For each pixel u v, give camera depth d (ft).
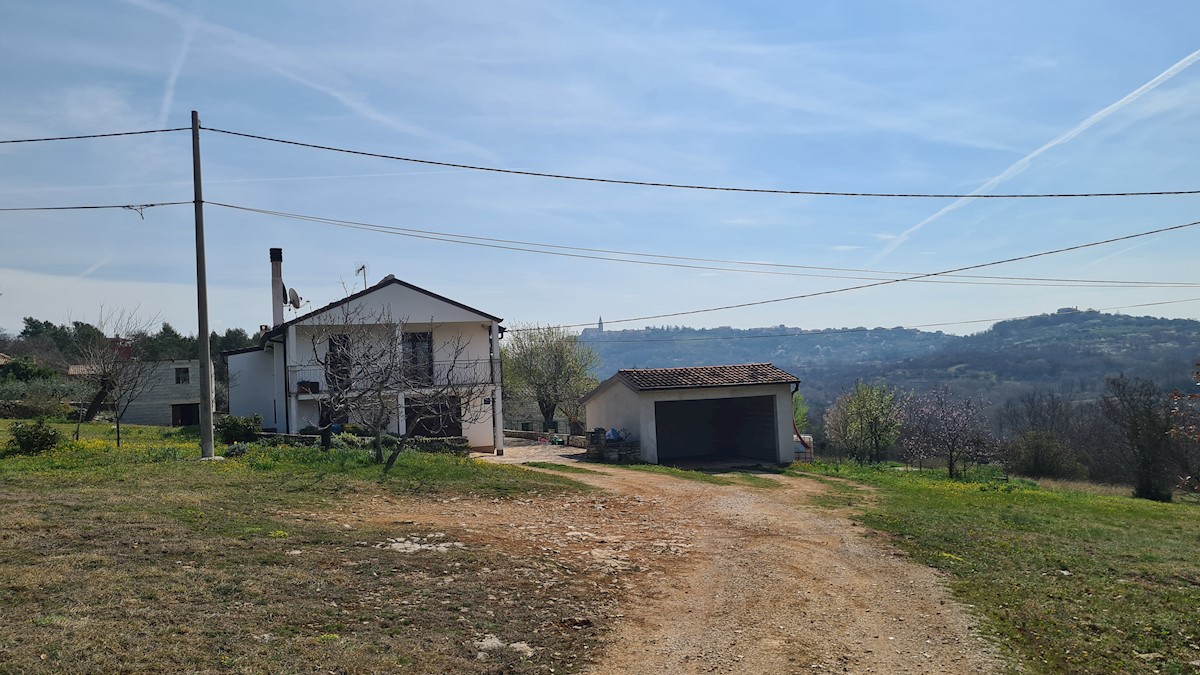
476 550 34.58
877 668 23.86
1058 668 24.45
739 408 110.63
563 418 172.76
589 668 22.68
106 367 80.07
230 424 76.95
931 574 36.14
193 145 58.39
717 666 23.50
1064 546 43.80
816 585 33.50
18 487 41.83
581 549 37.68
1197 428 47.65
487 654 22.63
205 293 58.65
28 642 19.60
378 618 24.47
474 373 96.84
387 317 90.02
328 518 39.11
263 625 22.68
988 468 122.01
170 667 19.20
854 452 139.54
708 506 54.49
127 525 32.81
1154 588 34.58
